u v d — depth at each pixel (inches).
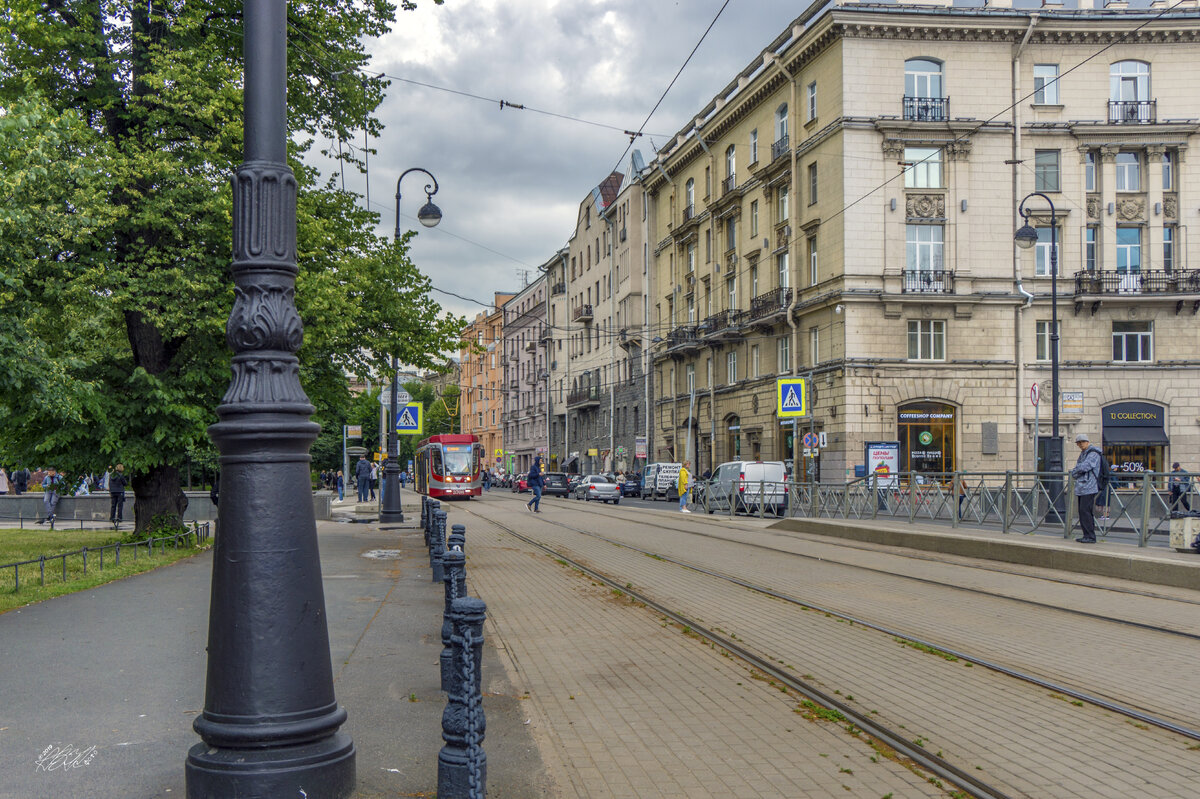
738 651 330.3
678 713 250.8
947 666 305.7
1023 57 1507.1
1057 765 206.1
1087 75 1507.1
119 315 674.2
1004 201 1498.5
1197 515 559.2
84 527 1050.7
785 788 192.2
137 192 613.0
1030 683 281.9
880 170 1488.7
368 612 412.2
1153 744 221.5
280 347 171.0
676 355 2198.6
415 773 192.7
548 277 3373.5
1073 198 1501.0
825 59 1542.8
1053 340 1131.9
